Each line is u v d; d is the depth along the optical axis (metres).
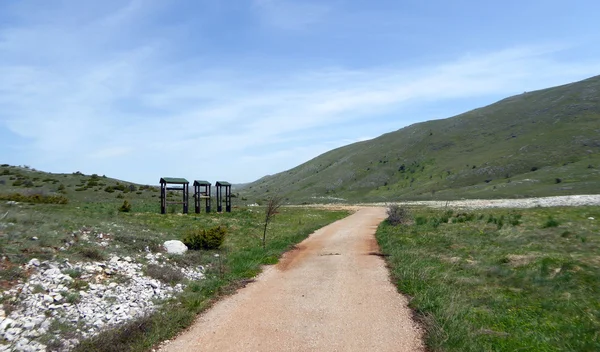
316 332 7.73
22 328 7.16
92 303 8.92
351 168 167.38
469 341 6.80
